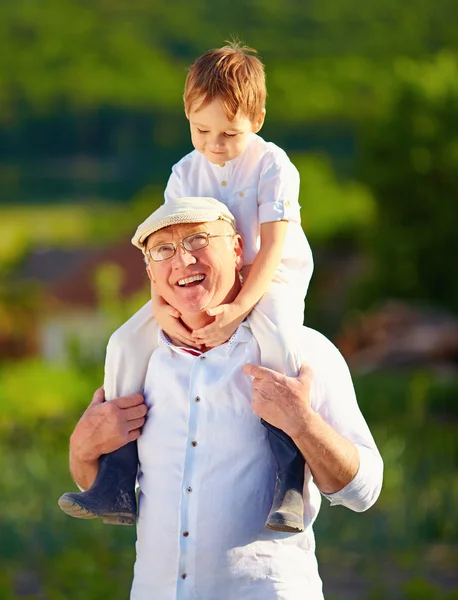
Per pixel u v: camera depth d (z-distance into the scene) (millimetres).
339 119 40500
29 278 24922
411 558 7625
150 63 45812
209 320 3389
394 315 15727
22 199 41344
